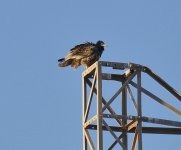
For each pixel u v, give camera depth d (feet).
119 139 55.31
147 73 57.82
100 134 53.83
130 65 56.90
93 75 58.65
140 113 56.24
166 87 58.59
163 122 56.54
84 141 57.47
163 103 57.98
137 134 55.98
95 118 55.06
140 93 56.95
